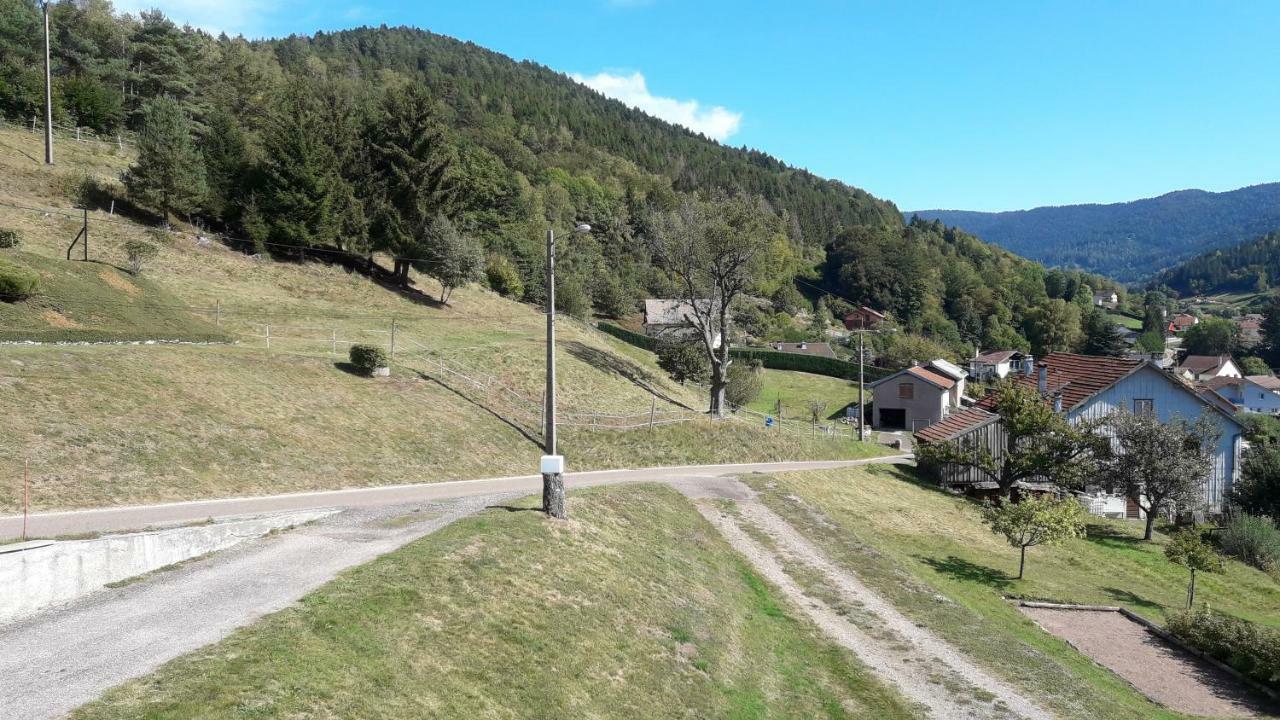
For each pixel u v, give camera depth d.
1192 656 20.41
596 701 12.36
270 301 47.78
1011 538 25.61
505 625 13.48
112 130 68.69
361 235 57.56
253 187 56.44
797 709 14.55
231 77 90.81
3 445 19.33
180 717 8.76
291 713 9.29
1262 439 45.28
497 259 81.81
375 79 177.62
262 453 24.75
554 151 181.38
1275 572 31.50
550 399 20.27
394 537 17.56
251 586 13.66
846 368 86.88
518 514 19.69
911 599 21.52
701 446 40.28
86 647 10.68
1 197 46.59
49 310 30.14
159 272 45.66
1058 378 45.47
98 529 15.98
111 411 23.20
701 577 19.97
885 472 40.19
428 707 10.40
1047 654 19.11
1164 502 34.44
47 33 54.00
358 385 34.12
